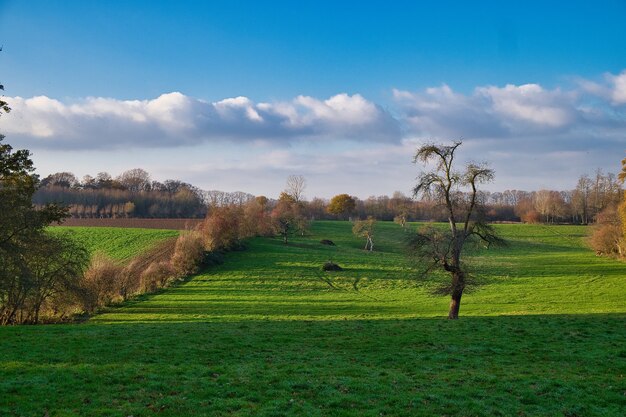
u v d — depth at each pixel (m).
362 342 27.30
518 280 82.62
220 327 33.09
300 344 26.78
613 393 18.11
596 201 184.38
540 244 144.50
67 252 48.50
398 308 58.44
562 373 20.94
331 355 24.20
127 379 19.11
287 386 18.52
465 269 40.94
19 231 40.75
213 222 109.00
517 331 30.33
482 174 39.81
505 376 20.36
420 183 40.84
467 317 39.88
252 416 15.48
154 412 15.72
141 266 90.94
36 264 45.81
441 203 41.12
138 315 55.31
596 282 78.06
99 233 122.88
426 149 40.28
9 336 28.22
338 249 127.81
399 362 23.02
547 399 17.55
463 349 25.64
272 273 91.06
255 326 33.56
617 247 106.69
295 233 152.50
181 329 31.75
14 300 45.44
